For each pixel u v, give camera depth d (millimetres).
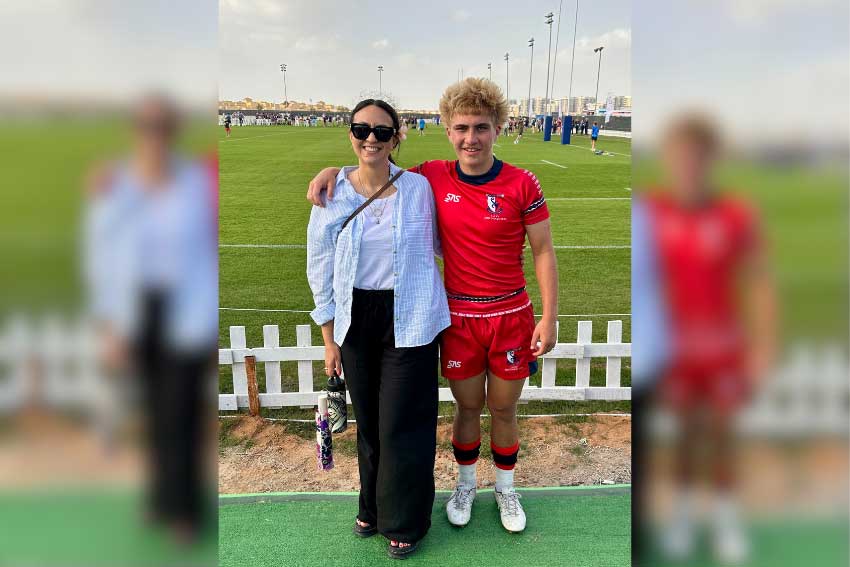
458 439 2877
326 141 34719
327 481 3340
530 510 2994
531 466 3463
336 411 2713
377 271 2436
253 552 2701
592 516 2936
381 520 2639
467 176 2520
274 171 19328
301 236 10156
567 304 6562
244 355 4004
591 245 9578
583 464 3473
